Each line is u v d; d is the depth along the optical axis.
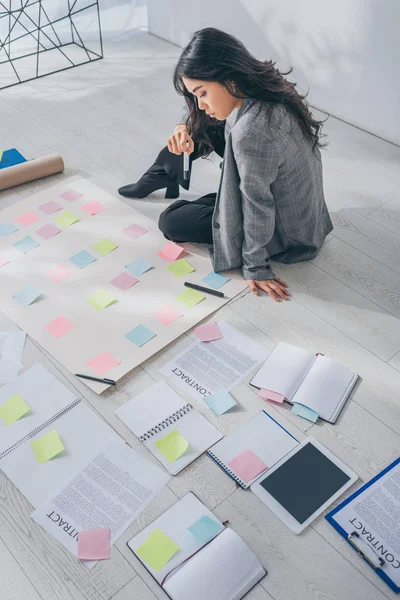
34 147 2.92
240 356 2.02
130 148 2.93
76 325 2.12
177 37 3.69
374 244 2.43
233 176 2.00
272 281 2.23
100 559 1.56
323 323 2.12
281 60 3.17
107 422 1.85
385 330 2.11
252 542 1.59
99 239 2.44
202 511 1.64
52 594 1.51
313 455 1.76
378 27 2.67
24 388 1.93
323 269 2.32
